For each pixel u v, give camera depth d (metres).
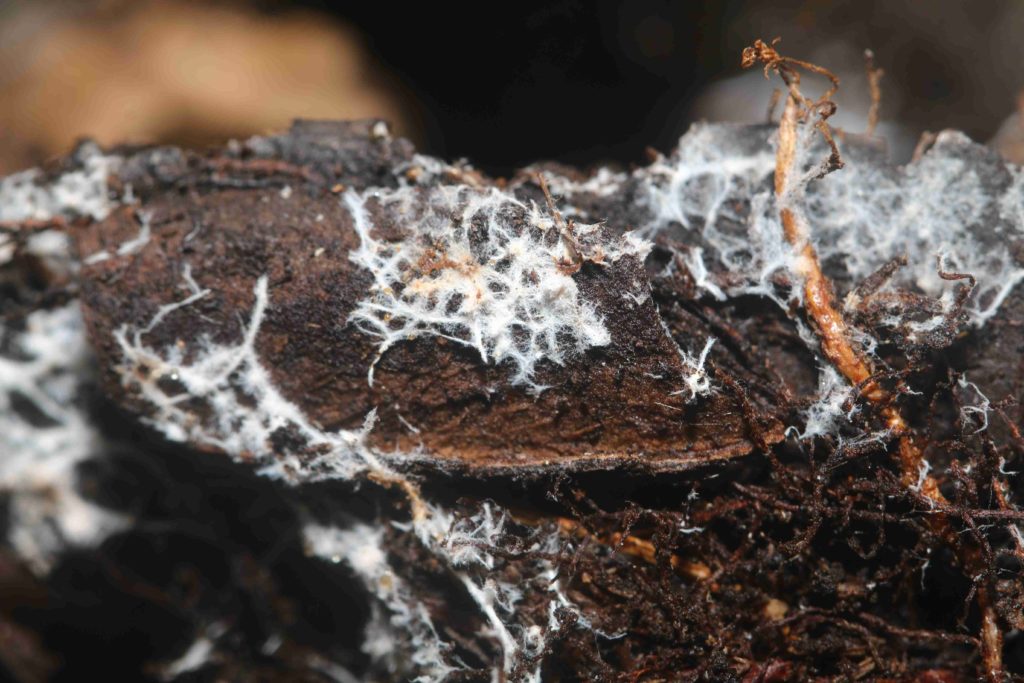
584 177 0.18
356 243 0.17
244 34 0.24
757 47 0.17
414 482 0.17
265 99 0.24
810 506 0.17
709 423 0.17
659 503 0.17
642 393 0.17
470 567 0.18
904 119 0.23
